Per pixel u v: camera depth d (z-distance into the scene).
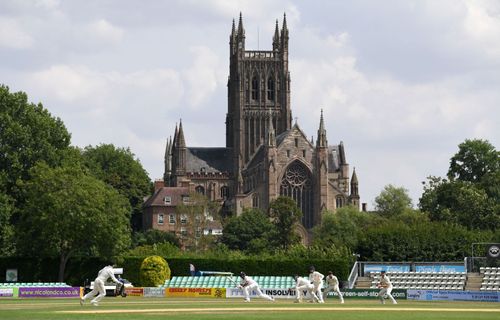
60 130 184.00
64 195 153.12
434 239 186.75
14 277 154.38
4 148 171.00
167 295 126.62
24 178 172.88
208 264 158.62
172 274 158.62
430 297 116.69
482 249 186.12
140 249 191.38
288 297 124.06
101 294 81.88
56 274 156.38
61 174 156.50
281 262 157.88
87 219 152.75
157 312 69.25
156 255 161.75
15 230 157.00
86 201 153.62
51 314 65.19
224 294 125.19
